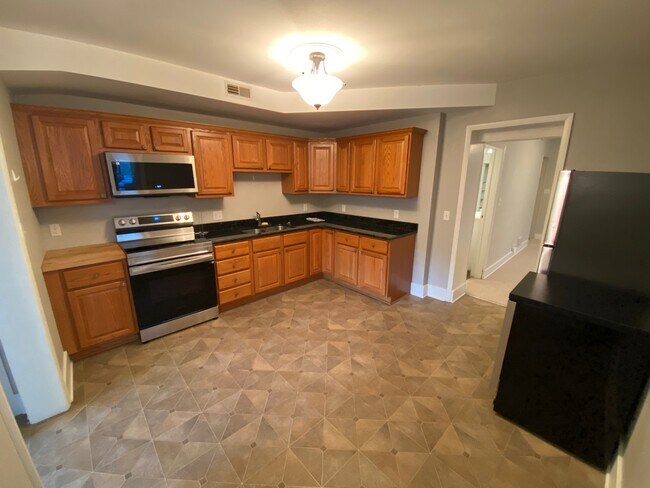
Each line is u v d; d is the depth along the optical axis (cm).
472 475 153
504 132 303
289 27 176
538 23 168
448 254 356
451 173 338
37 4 150
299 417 188
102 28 178
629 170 228
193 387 214
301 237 396
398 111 315
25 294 168
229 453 164
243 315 325
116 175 246
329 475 152
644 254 169
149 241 291
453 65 235
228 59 228
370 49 205
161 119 272
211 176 314
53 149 225
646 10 152
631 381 143
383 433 177
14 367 171
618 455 149
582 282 190
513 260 550
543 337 167
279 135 374
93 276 238
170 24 173
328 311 335
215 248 311
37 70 188
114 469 155
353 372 231
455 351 260
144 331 268
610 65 225
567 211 190
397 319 317
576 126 246
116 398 203
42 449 165
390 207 397
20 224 170
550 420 170
